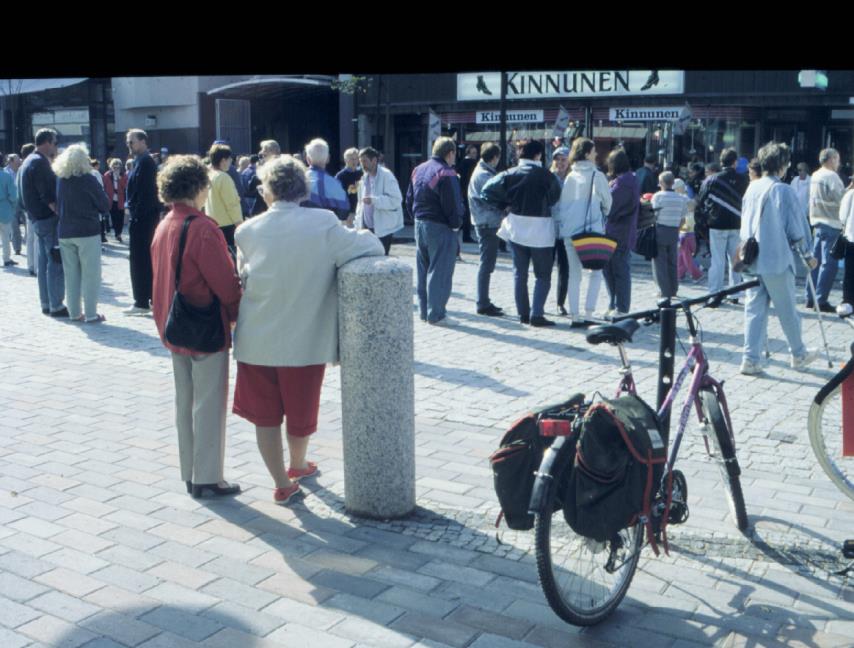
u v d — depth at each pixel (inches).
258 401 199.9
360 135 958.4
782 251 307.9
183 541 185.5
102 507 202.8
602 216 405.7
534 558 177.9
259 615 156.6
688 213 565.9
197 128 1067.3
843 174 791.7
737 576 169.9
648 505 149.4
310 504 204.4
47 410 276.4
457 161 884.0
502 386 305.0
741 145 813.9
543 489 143.3
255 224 195.0
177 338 197.5
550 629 152.6
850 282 437.4
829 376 316.8
